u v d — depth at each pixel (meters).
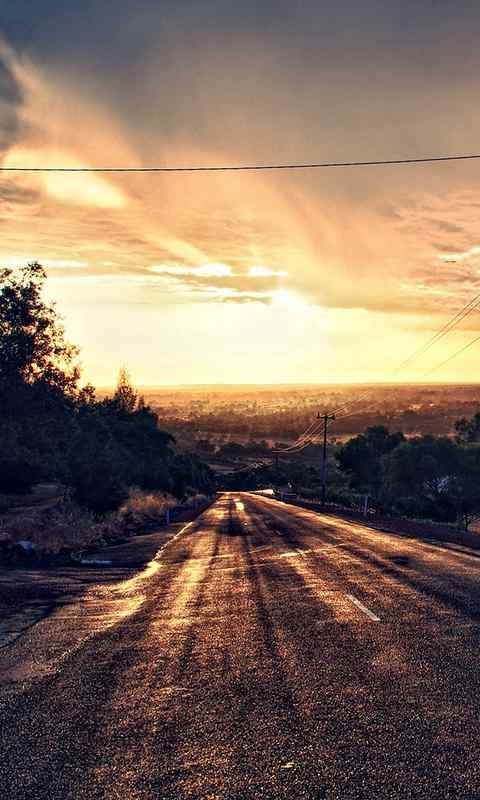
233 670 7.21
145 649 8.40
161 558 20.58
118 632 9.52
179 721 5.69
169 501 58.41
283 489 123.38
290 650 7.95
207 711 5.91
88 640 9.09
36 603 12.45
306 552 19.66
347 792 4.25
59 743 5.33
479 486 57.62
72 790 4.48
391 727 5.30
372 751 4.85
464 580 12.95
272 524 34.84
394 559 16.97
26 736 5.53
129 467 51.25
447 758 4.68
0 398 23.88
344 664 7.23
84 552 22.72
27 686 7.02
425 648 7.78
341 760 4.72
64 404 25.92
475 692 6.12
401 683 6.46
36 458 28.61
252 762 4.76
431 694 6.09
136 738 5.35
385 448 99.19
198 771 4.66
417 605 10.41
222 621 9.93
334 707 5.84
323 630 8.95
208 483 125.00
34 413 24.64
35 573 16.72
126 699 6.39
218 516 44.97
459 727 5.25
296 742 5.08
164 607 11.45
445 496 57.28
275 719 5.61
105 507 34.47
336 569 15.32
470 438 97.69
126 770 4.75
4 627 10.32
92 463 33.56
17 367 23.88
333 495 80.88
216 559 19.39
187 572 16.50
